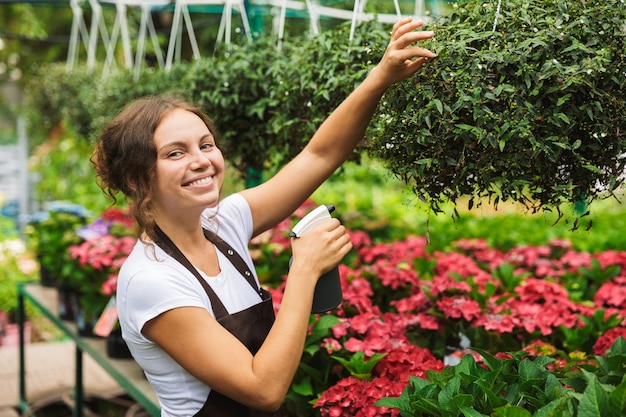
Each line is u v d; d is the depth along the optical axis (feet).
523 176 4.97
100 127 14.15
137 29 23.39
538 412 4.54
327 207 5.08
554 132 4.85
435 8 11.66
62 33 28.43
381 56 6.89
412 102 5.16
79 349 11.43
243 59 8.62
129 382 8.71
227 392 4.57
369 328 7.39
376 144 5.59
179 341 4.60
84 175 23.57
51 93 18.93
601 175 5.11
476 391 5.09
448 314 7.62
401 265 9.25
